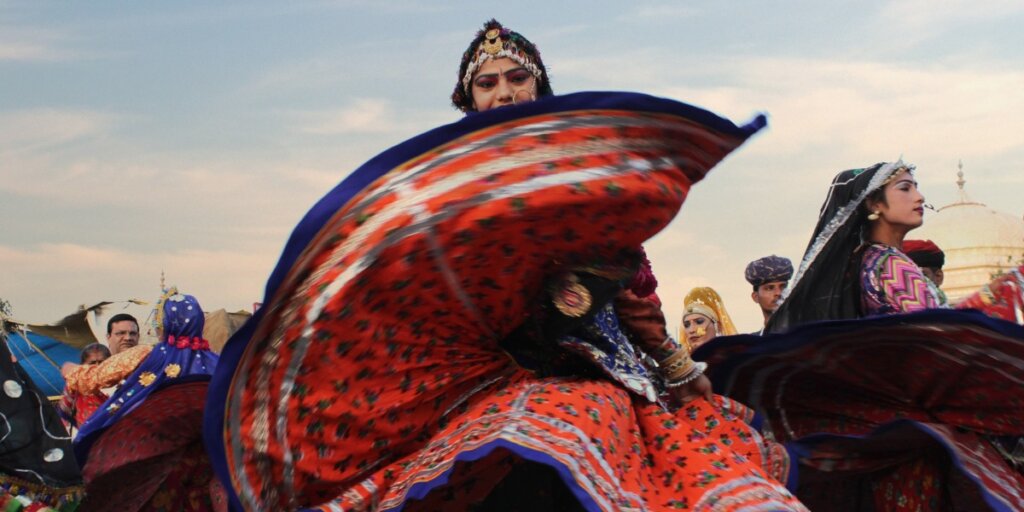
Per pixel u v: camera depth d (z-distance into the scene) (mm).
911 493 4367
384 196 3078
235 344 3016
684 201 3332
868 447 4160
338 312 3084
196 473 6207
